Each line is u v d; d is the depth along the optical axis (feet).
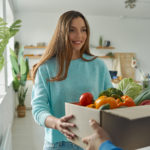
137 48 27.25
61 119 2.87
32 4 20.70
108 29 26.27
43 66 4.04
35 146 11.21
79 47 3.95
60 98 3.96
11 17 20.63
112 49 26.55
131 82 4.35
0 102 8.50
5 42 7.18
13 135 12.98
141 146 2.25
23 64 17.44
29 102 20.63
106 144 2.05
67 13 3.88
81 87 4.07
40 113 3.51
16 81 17.43
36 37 24.23
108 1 19.39
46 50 4.18
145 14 24.71
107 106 2.38
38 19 24.16
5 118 10.41
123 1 19.31
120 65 26.32
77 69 4.12
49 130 4.10
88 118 2.47
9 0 15.30
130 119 1.95
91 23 25.79
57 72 3.97
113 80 20.98
